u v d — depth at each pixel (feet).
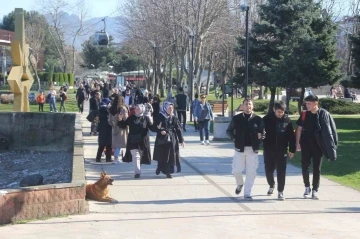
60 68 400.26
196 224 32.63
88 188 38.99
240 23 199.93
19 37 104.42
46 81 318.04
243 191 43.11
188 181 47.75
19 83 102.42
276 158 40.65
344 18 199.00
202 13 175.32
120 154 63.72
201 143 79.30
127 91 119.34
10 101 187.01
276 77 119.44
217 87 270.05
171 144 49.37
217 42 204.44
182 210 36.65
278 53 123.24
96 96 89.71
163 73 255.29
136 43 240.12
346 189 44.86
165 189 43.91
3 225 31.27
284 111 40.73
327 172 54.29
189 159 62.54
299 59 117.60
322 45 118.93
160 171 49.73
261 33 124.16
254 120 40.52
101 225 31.94
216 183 46.88
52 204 33.58
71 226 31.45
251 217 34.65
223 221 33.47
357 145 77.05
